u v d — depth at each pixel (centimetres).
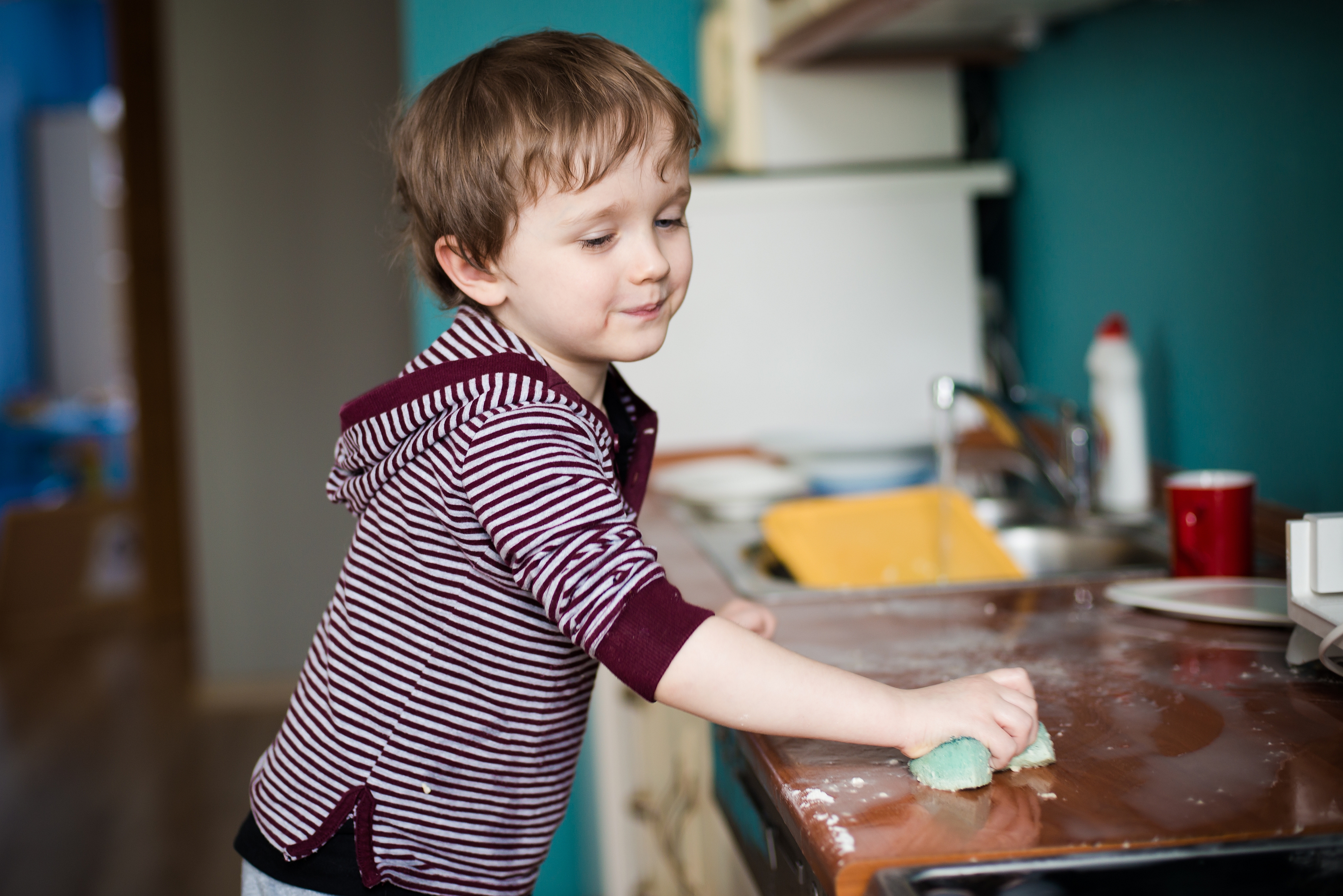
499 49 91
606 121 83
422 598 89
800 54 196
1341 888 59
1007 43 211
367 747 91
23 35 856
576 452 82
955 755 73
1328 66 132
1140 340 181
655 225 88
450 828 92
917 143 224
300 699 97
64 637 489
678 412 224
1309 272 138
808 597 127
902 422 227
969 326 226
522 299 88
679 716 137
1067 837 66
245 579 408
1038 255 219
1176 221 168
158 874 271
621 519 81
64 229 880
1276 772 73
